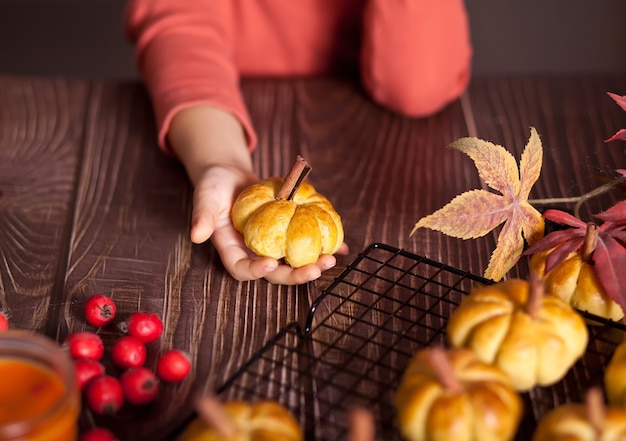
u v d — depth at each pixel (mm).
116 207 776
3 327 601
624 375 522
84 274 687
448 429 479
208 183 710
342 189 793
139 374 554
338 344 600
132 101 945
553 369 525
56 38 1728
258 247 646
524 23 1735
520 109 911
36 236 732
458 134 880
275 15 1061
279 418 486
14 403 491
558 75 970
